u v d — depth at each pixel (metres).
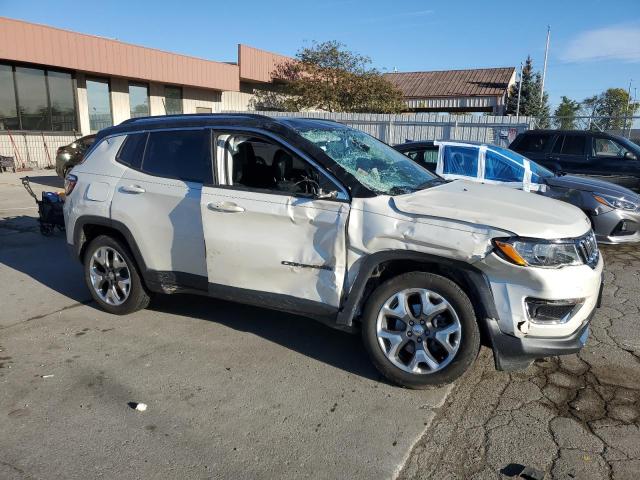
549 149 10.74
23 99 17.50
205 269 4.11
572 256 3.17
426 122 16.72
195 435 3.01
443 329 3.34
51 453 2.84
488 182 7.22
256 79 24.22
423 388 3.46
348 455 2.83
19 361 3.92
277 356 4.01
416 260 3.35
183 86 22.23
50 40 16.78
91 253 4.82
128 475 2.67
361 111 25.50
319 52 25.17
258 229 3.79
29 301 5.23
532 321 3.14
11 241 7.88
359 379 3.66
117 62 18.61
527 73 42.50
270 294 3.84
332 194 3.53
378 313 3.48
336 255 3.53
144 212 4.33
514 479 2.64
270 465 2.75
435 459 2.80
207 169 4.06
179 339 4.31
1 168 16.77
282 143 3.80
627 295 5.41
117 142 4.69
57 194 8.12
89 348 4.14
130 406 3.31
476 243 3.16
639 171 9.77
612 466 2.72
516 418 3.17
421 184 4.09
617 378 3.65
